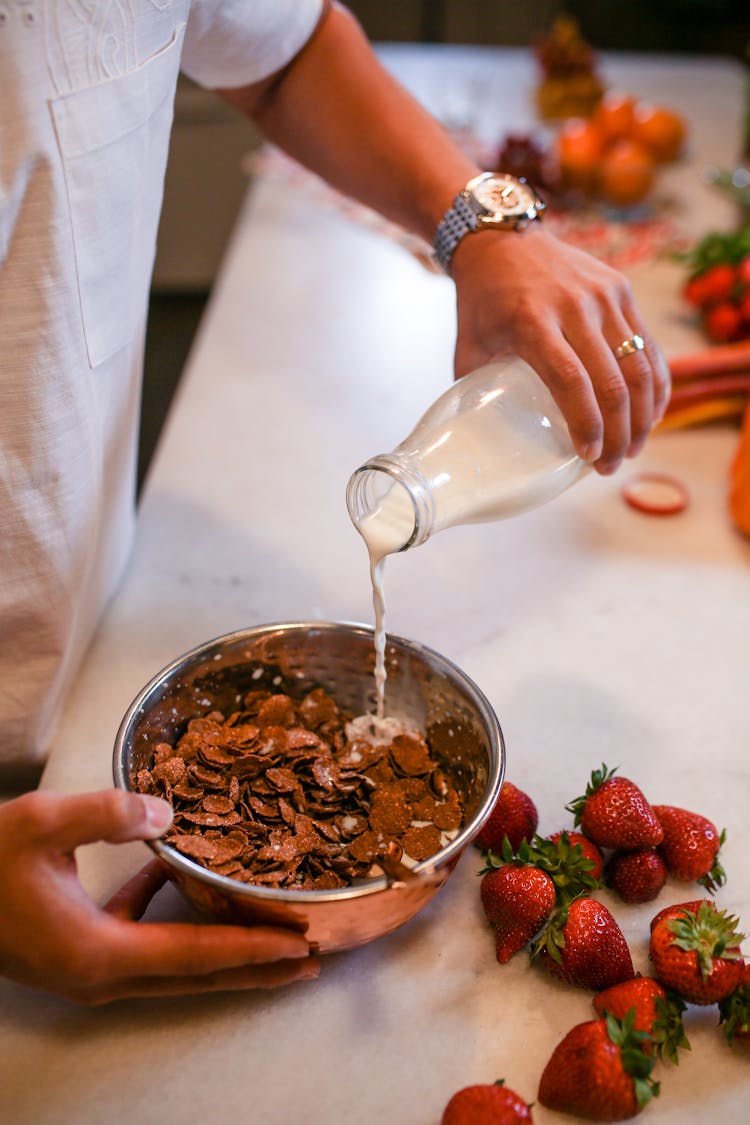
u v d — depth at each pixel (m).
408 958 0.72
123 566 1.07
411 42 4.24
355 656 0.86
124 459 0.96
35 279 0.70
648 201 1.98
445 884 0.77
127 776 0.71
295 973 0.67
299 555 1.13
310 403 1.43
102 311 0.80
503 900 0.71
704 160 2.18
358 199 1.11
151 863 0.74
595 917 0.69
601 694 0.96
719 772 0.88
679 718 0.93
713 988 0.66
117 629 1.01
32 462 0.76
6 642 0.82
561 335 0.84
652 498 1.24
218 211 2.82
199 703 0.83
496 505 0.79
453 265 0.97
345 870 0.72
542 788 0.85
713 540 1.18
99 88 0.71
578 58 2.27
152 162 0.82
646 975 0.71
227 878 0.64
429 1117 0.63
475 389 0.82
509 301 0.88
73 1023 0.68
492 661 0.99
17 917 0.61
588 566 1.13
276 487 1.25
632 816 0.75
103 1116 0.63
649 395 0.90
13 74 0.64
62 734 0.89
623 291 0.90
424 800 0.80
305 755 0.81
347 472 1.28
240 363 1.52
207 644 0.81
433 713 0.84
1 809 0.62
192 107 2.65
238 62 0.99
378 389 1.47
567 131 2.01
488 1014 0.69
